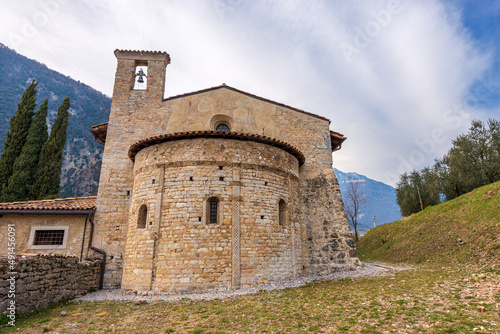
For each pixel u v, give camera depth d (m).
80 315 9.66
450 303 8.32
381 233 33.06
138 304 11.22
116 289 15.82
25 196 25.62
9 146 27.58
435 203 36.69
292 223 16.00
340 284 13.22
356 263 18.05
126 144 18.98
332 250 18.33
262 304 10.05
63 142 28.50
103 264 16.39
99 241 16.83
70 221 16.75
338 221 19.00
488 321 6.66
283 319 8.21
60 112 29.22
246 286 13.20
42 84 119.12
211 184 14.14
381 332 6.64
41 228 16.33
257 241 14.05
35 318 9.16
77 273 13.50
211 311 9.52
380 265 20.00
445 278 11.80
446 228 21.33
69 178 90.19
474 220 19.47
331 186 19.80
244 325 7.90
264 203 14.83
